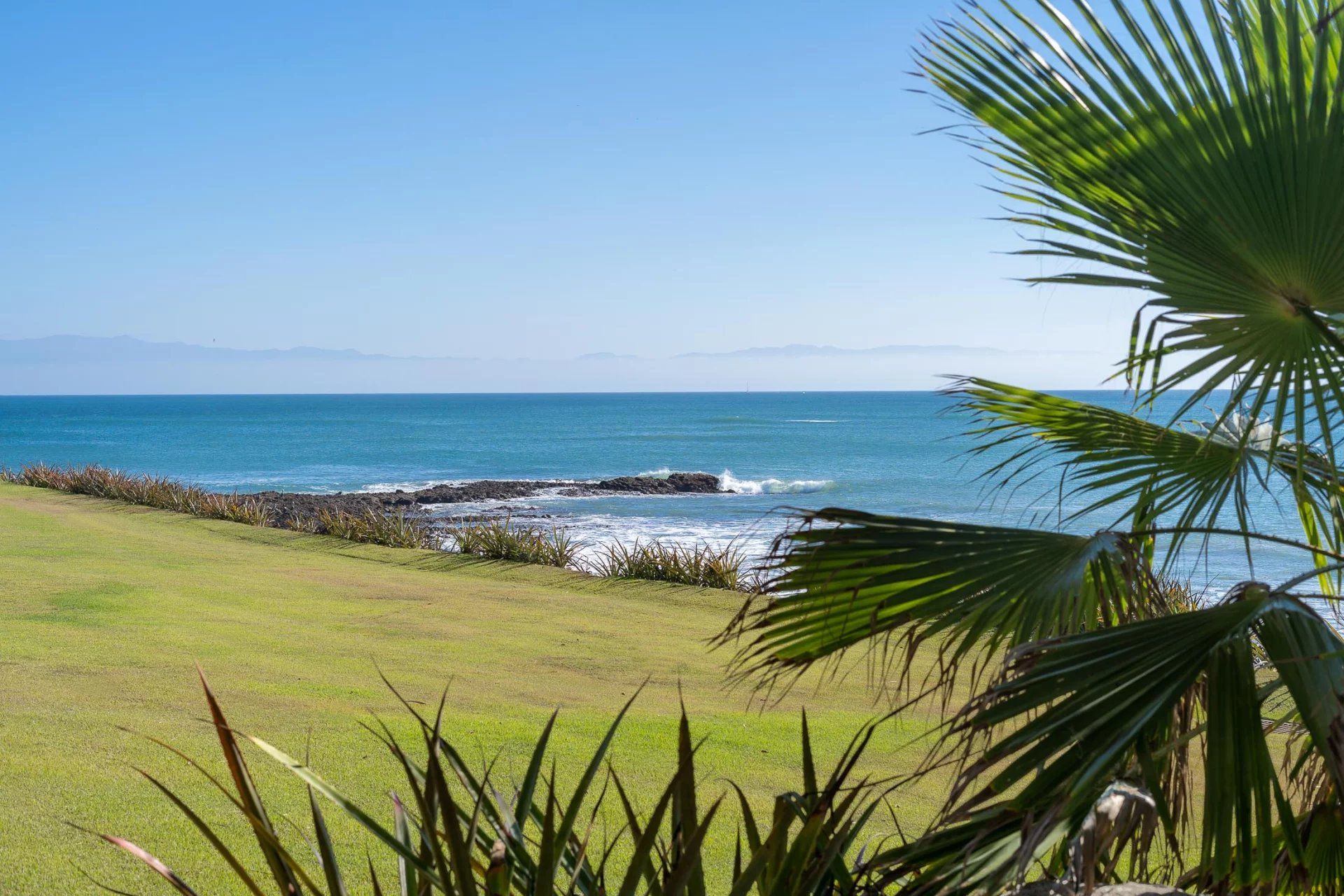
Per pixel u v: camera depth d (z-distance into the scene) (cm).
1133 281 227
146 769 510
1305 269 208
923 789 546
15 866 392
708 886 403
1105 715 184
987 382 293
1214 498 296
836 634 234
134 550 1425
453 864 160
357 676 748
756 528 2727
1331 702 179
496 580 1272
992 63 222
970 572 225
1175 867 395
